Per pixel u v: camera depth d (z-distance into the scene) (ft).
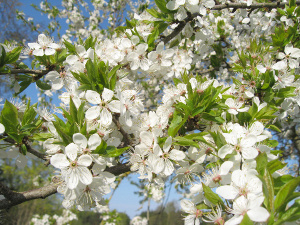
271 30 1.09
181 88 0.58
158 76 0.84
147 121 0.56
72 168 0.43
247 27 1.25
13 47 0.70
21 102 0.64
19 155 0.56
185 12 0.72
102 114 0.50
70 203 0.50
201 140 0.47
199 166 0.50
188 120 0.55
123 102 0.51
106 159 0.49
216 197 0.40
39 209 3.96
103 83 0.53
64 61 0.73
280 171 0.47
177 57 0.88
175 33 0.78
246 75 0.70
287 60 0.82
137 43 0.74
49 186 0.53
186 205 0.45
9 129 0.54
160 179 0.53
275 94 0.68
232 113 0.57
